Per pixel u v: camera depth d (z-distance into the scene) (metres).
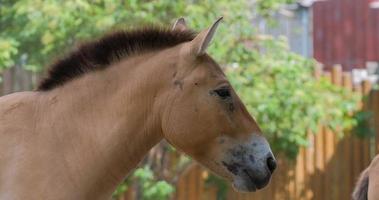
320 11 22.33
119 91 5.84
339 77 14.25
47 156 5.65
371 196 7.67
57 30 11.18
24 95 5.89
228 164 5.81
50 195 5.58
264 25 14.09
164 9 11.35
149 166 12.38
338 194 14.46
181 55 5.82
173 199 13.41
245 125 5.86
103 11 11.16
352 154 14.49
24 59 13.05
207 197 13.70
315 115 11.79
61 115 5.80
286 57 12.06
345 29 22.38
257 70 11.77
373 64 21.00
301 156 14.28
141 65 5.87
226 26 11.66
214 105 5.77
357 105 13.94
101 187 5.82
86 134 5.78
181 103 5.77
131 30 5.96
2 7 12.62
